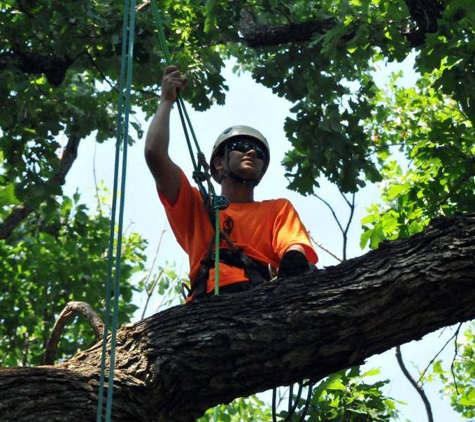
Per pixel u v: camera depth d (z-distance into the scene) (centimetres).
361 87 1274
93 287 1653
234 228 737
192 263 733
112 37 1170
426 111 1559
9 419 616
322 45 1227
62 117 1317
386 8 1113
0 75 1188
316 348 665
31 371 641
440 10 1137
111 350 591
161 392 658
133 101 1445
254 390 677
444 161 1071
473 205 1055
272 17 1341
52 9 1182
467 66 1012
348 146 1246
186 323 675
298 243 712
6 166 1458
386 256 682
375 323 665
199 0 1273
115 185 605
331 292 673
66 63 1223
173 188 731
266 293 684
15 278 1644
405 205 1071
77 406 635
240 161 766
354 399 959
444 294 664
